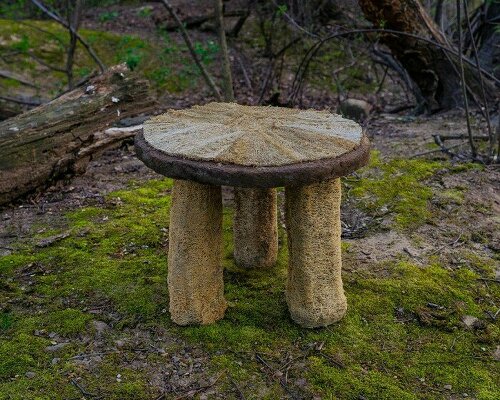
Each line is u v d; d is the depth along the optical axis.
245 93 3.31
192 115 1.45
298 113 1.47
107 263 1.67
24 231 1.83
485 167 2.15
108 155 2.41
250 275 1.62
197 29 4.20
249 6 3.89
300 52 3.84
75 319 1.45
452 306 1.50
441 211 1.91
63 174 2.11
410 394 1.27
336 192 1.33
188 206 1.34
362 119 2.87
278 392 1.27
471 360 1.36
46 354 1.36
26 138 1.98
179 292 1.40
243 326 1.43
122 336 1.41
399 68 3.13
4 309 1.50
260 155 1.22
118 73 2.24
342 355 1.36
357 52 3.85
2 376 1.31
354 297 1.53
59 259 1.69
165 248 1.74
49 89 3.30
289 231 1.36
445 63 2.70
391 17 2.54
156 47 3.73
